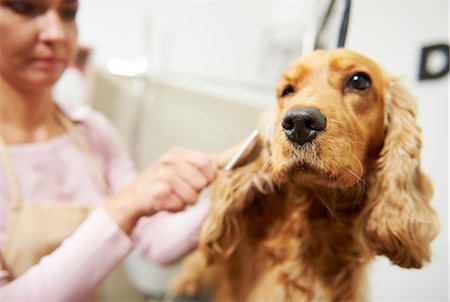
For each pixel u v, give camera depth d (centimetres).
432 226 56
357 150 50
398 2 113
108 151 101
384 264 117
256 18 152
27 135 79
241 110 152
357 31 113
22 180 74
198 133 166
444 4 105
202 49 166
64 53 72
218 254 65
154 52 168
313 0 103
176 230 86
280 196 66
